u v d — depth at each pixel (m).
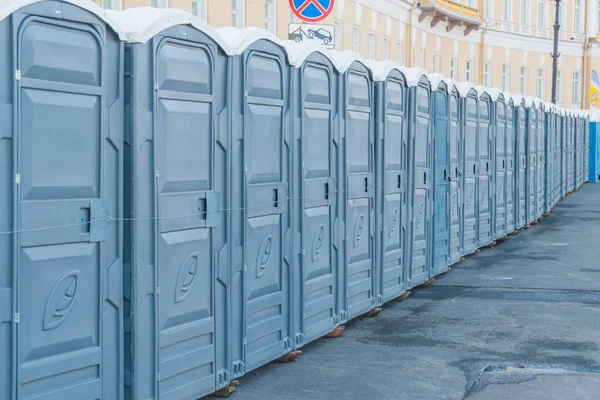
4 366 5.20
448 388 7.64
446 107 13.74
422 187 12.45
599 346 9.20
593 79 52.44
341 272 9.61
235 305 7.42
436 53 42.47
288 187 8.30
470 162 15.62
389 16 35.38
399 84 11.29
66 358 5.61
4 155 5.13
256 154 7.67
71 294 5.63
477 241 16.39
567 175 32.50
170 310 6.52
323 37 12.34
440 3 39.62
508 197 18.98
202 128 6.84
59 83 5.48
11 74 5.14
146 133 6.18
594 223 22.59
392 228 11.20
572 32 57.56
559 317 10.72
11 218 5.18
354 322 10.41
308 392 7.51
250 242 7.62
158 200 6.32
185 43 6.58
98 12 5.73
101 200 5.84
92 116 5.76
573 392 7.50
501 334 9.77
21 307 5.27
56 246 5.52
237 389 7.59
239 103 7.37
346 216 9.66
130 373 6.17
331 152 9.23
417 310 11.12
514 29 51.84
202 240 6.89
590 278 13.70
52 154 5.45
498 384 7.75
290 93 8.27
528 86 53.91
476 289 12.71
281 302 8.25
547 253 16.72
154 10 6.36
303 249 8.62
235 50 7.23
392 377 7.99
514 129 19.61
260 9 23.11
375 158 10.55
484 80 49.03
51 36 5.42
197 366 6.89
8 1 5.09
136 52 6.05
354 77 9.82
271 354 8.09
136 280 6.12
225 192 7.20
